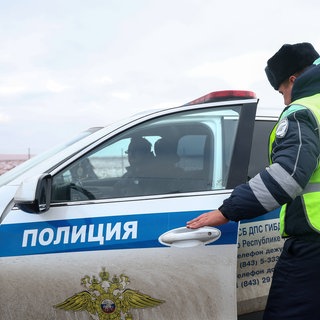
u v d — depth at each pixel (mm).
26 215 2262
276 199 1850
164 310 2201
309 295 1944
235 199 1915
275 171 1848
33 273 2203
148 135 2445
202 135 2447
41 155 2652
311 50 2182
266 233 2475
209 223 2016
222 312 2188
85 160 2354
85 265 2193
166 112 2475
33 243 2215
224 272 2184
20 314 2225
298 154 1838
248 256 2426
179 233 2197
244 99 2486
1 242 2221
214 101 2498
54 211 2258
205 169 2385
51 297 2209
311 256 1938
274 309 2049
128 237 2207
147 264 2186
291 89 2133
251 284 2443
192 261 2186
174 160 2410
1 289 2215
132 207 2275
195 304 2193
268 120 2775
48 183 2201
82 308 2211
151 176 2371
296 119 1904
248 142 2377
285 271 2014
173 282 2189
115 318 2203
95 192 2316
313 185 1939
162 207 2275
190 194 2320
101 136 2395
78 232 2223
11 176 2512
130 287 2189
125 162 2391
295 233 1972
